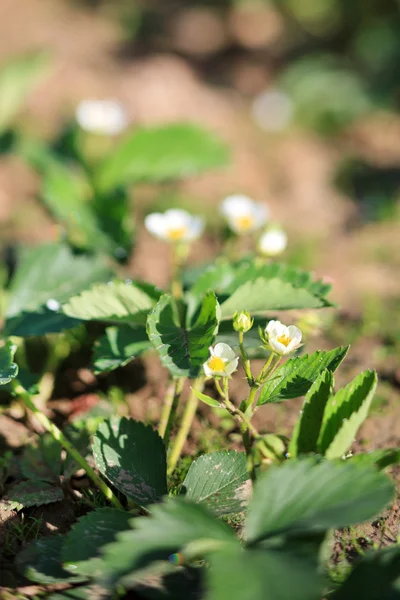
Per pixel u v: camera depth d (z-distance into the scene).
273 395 0.85
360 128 1.85
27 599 0.83
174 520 0.79
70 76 1.87
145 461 0.86
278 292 0.90
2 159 1.48
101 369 0.89
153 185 1.45
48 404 0.98
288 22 2.43
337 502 0.79
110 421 0.87
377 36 2.12
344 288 1.15
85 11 2.59
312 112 1.90
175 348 0.86
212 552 0.78
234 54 2.33
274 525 0.79
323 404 0.84
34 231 1.24
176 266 1.02
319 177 1.61
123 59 2.14
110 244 1.06
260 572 0.77
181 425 0.91
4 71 1.30
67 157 1.22
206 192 1.47
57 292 1.00
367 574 0.81
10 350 0.88
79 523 0.83
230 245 1.07
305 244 1.25
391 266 1.21
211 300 0.87
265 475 0.80
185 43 2.38
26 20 2.42
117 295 0.90
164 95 1.83
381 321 1.09
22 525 0.87
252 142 1.73
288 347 0.84
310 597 0.76
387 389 1.00
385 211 1.37
